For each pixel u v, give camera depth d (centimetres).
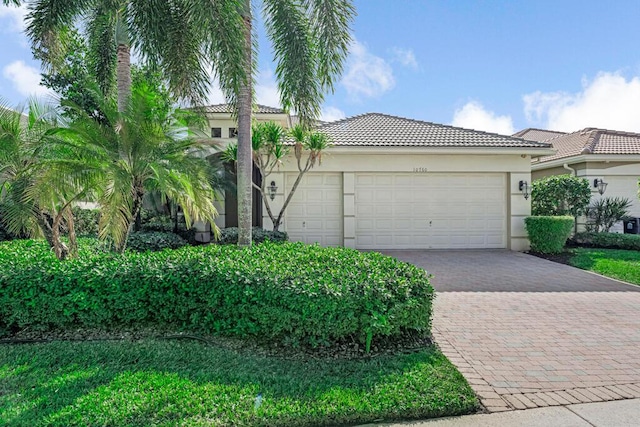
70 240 668
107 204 601
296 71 824
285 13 812
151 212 1505
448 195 1411
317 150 1214
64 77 1327
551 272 1013
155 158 708
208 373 409
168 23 765
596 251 1320
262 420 328
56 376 403
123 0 752
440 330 574
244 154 777
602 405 364
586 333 562
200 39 704
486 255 1288
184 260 557
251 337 502
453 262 1158
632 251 1321
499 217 1414
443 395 367
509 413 350
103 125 713
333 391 372
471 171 1391
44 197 570
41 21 787
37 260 595
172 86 788
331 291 462
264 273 499
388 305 481
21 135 624
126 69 816
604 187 1516
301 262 588
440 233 1409
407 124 1634
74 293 506
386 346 491
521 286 858
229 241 1219
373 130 1531
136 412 331
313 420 332
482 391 389
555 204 1439
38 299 505
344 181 1378
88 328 525
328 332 464
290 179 1384
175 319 524
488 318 630
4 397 362
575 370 440
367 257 653
